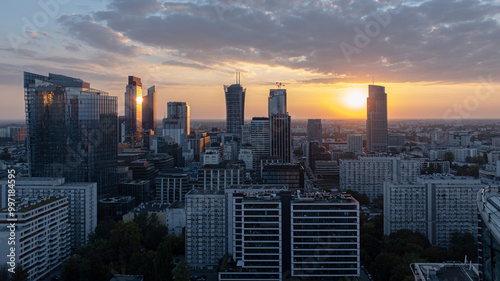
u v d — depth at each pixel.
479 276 133.00
